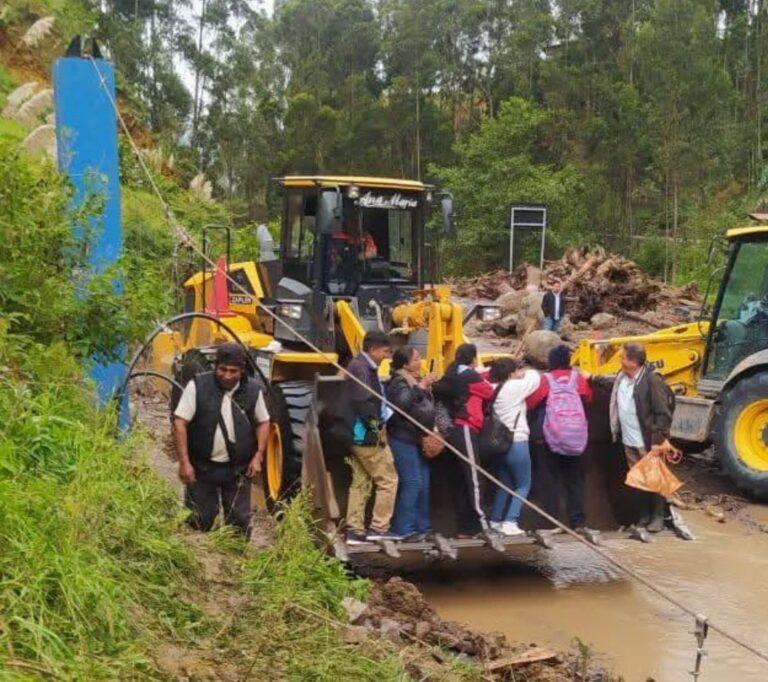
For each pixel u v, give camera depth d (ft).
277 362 27.61
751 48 197.67
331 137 185.47
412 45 198.80
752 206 132.98
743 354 33.42
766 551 25.81
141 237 55.83
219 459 18.97
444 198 29.89
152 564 14.70
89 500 14.12
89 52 27.61
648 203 169.78
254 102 187.11
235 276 33.99
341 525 21.72
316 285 29.01
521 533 23.43
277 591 15.74
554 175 146.61
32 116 70.18
